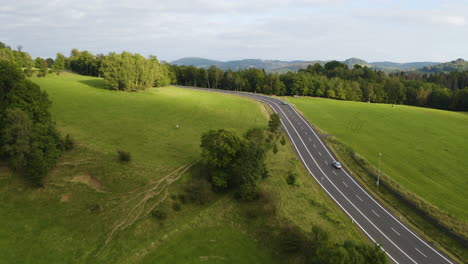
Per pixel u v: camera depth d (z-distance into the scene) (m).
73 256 40.47
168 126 86.62
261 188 57.34
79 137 65.88
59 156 55.25
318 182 67.75
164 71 182.00
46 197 49.03
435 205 59.19
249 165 54.50
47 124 54.09
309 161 78.56
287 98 168.50
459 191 66.31
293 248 43.50
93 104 99.44
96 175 54.66
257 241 46.72
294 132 100.38
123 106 102.88
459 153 89.06
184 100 128.88
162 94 139.38
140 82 138.75
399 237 50.31
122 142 68.56
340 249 35.09
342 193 63.59
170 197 52.88
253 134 76.12
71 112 85.88
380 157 82.69
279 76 198.50
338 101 166.25
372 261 36.06
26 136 48.06
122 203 50.34
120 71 127.69
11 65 57.94
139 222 47.09
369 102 175.50
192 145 74.12
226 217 51.06
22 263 38.03
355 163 77.69
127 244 43.34
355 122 116.75
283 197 56.75
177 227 47.59
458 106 163.00
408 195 61.56
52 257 39.81
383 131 107.06
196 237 46.56
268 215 50.72
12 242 40.62
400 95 185.00
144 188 53.97
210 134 60.47
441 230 51.69
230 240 46.59
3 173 50.56
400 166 77.88
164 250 43.50
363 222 53.94
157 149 68.50
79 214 47.56
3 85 54.44
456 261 45.19
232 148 57.72
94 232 44.84
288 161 75.31
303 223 49.31
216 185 56.72
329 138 95.12
